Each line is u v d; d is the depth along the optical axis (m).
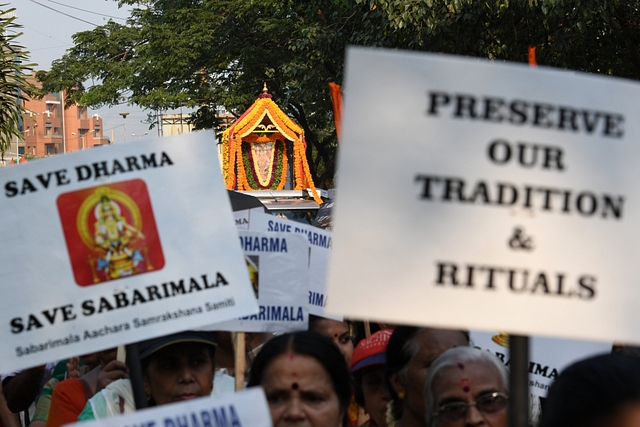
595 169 3.74
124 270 5.34
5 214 5.31
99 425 3.51
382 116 3.59
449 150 3.63
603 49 25.31
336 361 5.25
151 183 5.41
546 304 3.67
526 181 3.68
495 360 5.03
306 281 7.17
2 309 5.26
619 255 3.73
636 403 3.05
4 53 23.20
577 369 3.23
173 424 3.56
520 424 3.68
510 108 3.68
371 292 3.54
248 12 51.44
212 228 5.43
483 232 3.64
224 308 5.39
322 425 5.17
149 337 5.30
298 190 35.84
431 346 5.50
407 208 3.59
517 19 23.31
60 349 5.26
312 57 33.94
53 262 5.32
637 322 3.73
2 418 8.99
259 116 38.22
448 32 23.50
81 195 5.36
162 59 52.59
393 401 6.00
